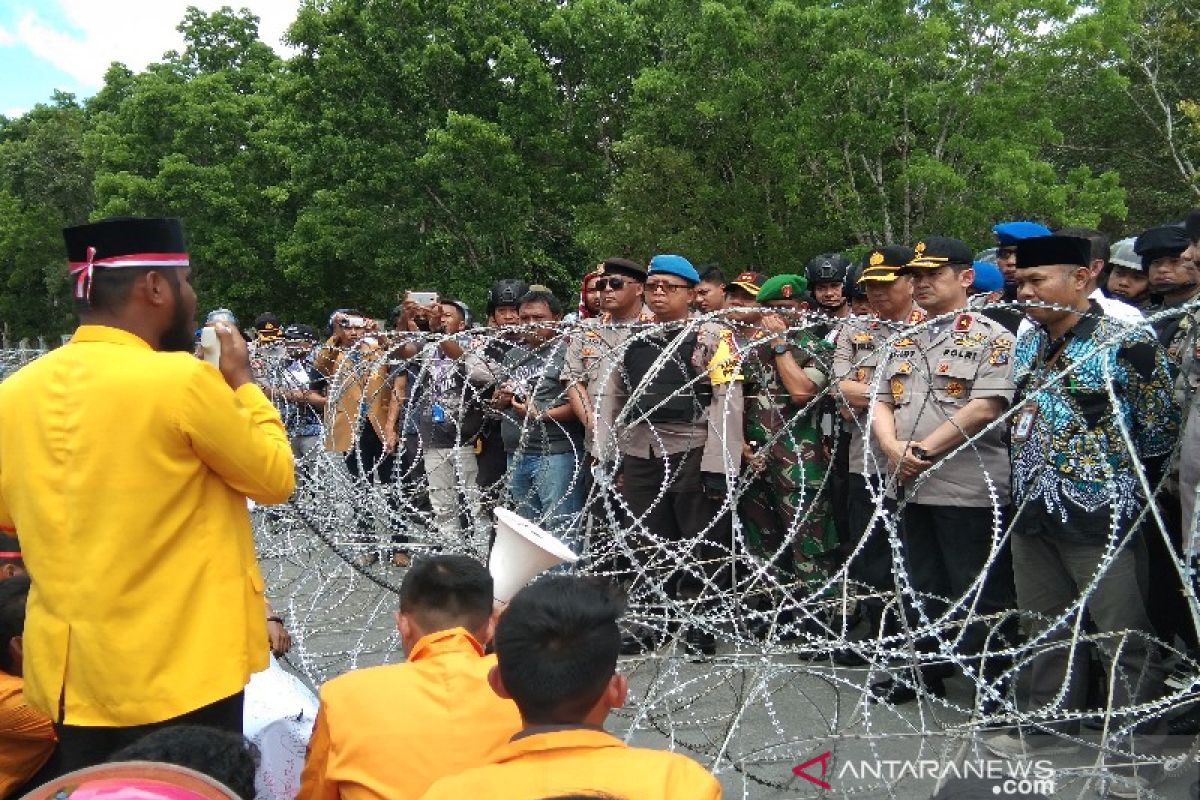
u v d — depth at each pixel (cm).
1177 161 1992
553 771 163
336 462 525
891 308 428
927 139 1705
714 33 1658
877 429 413
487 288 2219
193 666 231
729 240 1819
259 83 3275
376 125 2312
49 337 4319
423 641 239
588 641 175
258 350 712
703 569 455
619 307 513
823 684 432
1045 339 360
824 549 488
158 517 228
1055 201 1502
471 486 613
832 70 1523
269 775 300
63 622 227
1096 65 1852
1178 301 439
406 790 207
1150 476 356
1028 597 370
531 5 2273
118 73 4031
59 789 163
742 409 463
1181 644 421
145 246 238
